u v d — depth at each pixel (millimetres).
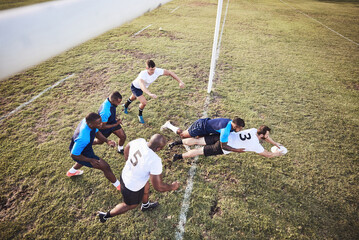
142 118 4930
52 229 2973
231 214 3266
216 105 5738
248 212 3309
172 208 3311
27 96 5660
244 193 3580
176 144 4258
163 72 4602
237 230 3080
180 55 8602
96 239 2895
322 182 3840
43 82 6297
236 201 3449
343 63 8758
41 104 5391
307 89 6785
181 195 3498
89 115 2867
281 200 3502
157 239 2932
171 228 3061
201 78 7047
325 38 11758
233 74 7430
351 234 3104
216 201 3436
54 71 6910
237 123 3363
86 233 2951
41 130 4609
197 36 10852
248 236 3021
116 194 3457
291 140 4750
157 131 4793
